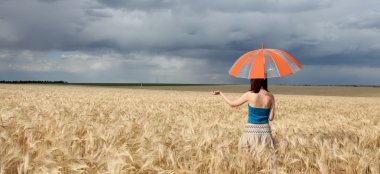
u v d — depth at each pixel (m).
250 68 5.25
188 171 4.04
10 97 24.75
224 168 4.27
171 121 10.30
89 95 33.22
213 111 18.12
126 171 3.87
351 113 18.94
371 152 5.70
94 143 5.20
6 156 3.98
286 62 5.20
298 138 6.00
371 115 17.61
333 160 4.86
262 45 5.50
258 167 4.55
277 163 4.80
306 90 90.69
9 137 5.14
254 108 5.49
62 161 4.09
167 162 4.31
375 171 4.34
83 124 6.99
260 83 5.50
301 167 4.75
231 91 85.25
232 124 11.87
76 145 4.97
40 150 4.44
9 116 7.07
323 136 7.82
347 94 76.56
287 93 79.12
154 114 13.55
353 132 8.60
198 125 9.33
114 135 5.55
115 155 4.07
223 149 4.98
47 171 3.69
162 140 5.41
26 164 3.72
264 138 5.43
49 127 6.41
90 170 3.96
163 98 31.70
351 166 4.55
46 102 18.52
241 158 4.54
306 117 15.07
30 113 9.38
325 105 27.38
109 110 13.98
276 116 16.61
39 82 145.50
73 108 13.44
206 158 4.40
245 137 5.53
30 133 5.44
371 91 85.50
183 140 5.51
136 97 32.34
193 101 27.16
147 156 4.24
